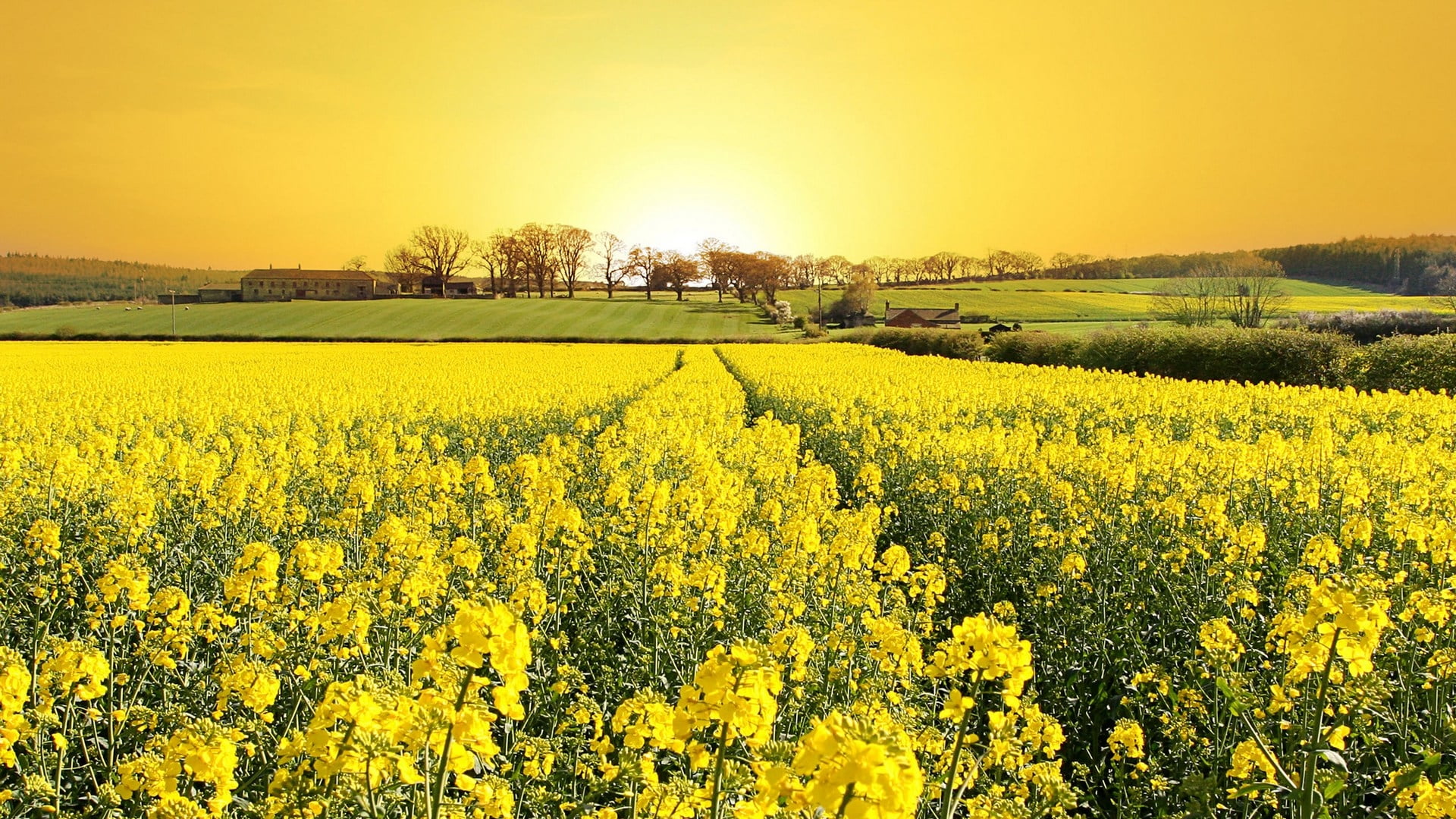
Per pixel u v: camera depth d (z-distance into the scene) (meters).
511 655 3.42
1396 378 30.56
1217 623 6.20
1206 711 6.24
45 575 7.79
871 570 8.41
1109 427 19.94
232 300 157.00
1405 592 7.67
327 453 13.73
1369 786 5.57
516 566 7.72
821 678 6.14
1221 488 11.83
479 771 5.26
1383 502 10.70
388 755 3.51
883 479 15.04
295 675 5.82
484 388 28.66
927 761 4.92
